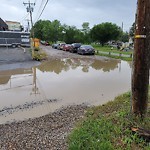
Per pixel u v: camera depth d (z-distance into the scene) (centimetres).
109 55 3216
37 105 1016
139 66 500
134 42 504
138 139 479
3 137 650
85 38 7681
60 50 5056
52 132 657
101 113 741
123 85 1362
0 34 4962
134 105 525
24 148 565
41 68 2239
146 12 478
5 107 998
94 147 473
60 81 1548
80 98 1106
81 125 627
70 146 503
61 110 918
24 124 763
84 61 2719
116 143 487
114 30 6788
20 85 1455
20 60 2869
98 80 1541
